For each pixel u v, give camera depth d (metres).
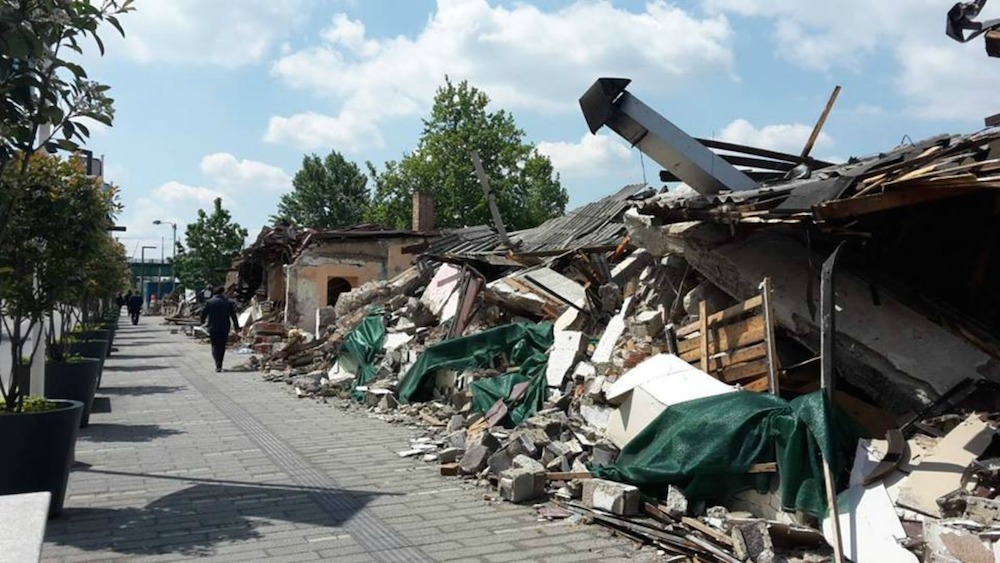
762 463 5.62
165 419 11.05
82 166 7.50
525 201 46.59
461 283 14.64
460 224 43.62
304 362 17.50
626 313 9.93
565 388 9.26
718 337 7.81
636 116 8.92
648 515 5.95
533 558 5.29
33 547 2.79
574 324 11.20
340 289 24.77
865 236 7.13
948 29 7.68
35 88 4.57
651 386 6.82
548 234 17.66
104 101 4.93
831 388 5.60
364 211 58.62
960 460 5.11
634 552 5.41
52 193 6.93
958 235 7.80
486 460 7.60
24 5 3.97
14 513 3.14
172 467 8.02
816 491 5.26
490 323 13.52
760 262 8.26
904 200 6.34
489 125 44.72
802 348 7.74
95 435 9.80
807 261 8.08
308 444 9.23
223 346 17.77
